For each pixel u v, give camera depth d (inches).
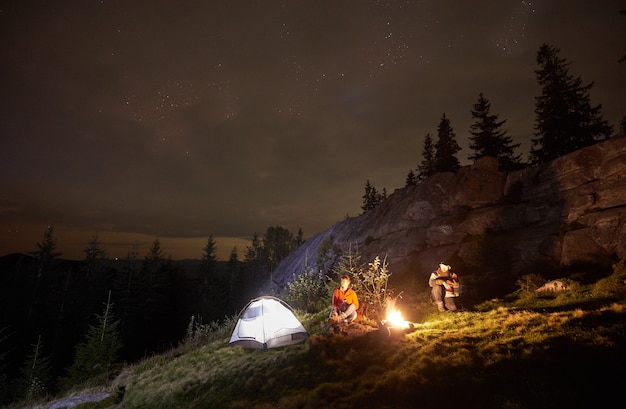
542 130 1063.6
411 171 1708.9
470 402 225.0
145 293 2239.2
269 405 300.7
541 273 611.5
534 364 253.4
